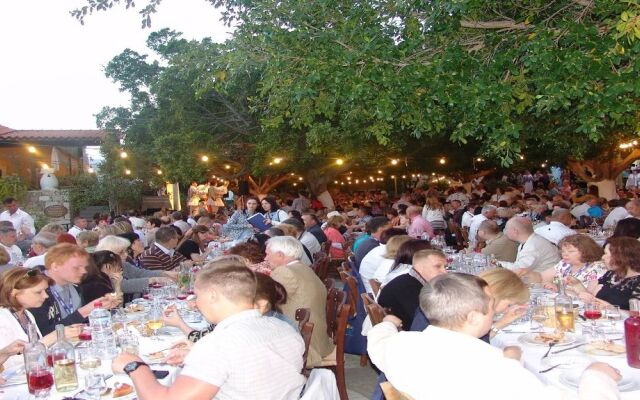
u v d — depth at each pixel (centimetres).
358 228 1451
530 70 564
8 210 1179
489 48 557
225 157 1692
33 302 374
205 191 2256
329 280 650
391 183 3291
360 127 1327
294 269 488
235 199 2164
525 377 225
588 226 1252
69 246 450
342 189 3416
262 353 257
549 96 464
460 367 230
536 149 1834
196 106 1614
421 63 543
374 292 549
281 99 664
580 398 212
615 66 525
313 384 306
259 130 1597
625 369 302
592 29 461
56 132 1941
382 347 271
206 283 269
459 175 2472
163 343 394
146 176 1828
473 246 1045
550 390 221
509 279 352
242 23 655
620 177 3070
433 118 584
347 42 567
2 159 1931
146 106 1814
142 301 544
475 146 2058
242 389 251
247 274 274
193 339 387
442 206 1526
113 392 292
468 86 513
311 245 890
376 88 548
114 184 1838
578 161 1883
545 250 644
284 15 602
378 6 571
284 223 865
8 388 312
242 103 1603
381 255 642
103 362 350
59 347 318
